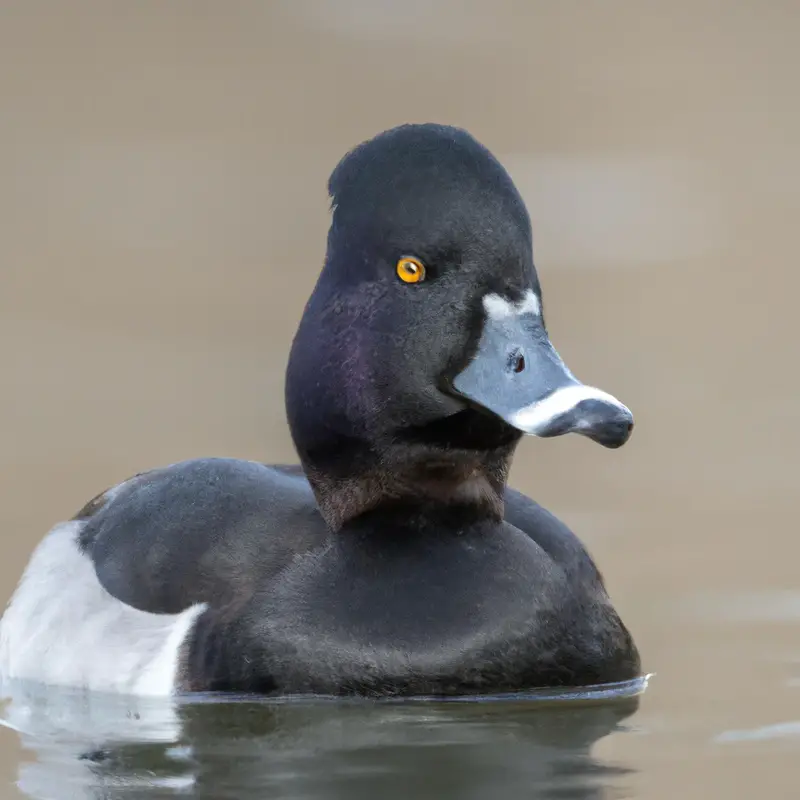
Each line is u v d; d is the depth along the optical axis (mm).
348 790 7418
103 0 31125
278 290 18297
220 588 8609
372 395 8359
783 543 11469
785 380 15633
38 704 8711
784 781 7473
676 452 13789
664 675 8977
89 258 19703
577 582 8688
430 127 8328
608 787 7441
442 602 8352
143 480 9656
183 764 7781
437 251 8133
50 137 24688
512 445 8508
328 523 8719
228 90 26766
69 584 9227
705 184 22016
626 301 17688
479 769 7641
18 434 14281
